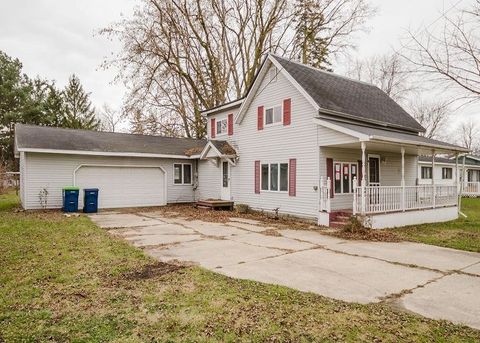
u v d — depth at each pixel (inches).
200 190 854.5
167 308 183.9
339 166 561.9
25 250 314.5
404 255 323.9
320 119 521.3
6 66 1509.6
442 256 321.7
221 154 693.9
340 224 486.0
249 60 1133.7
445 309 189.8
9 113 1448.1
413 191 562.3
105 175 728.3
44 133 732.0
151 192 792.9
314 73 670.5
